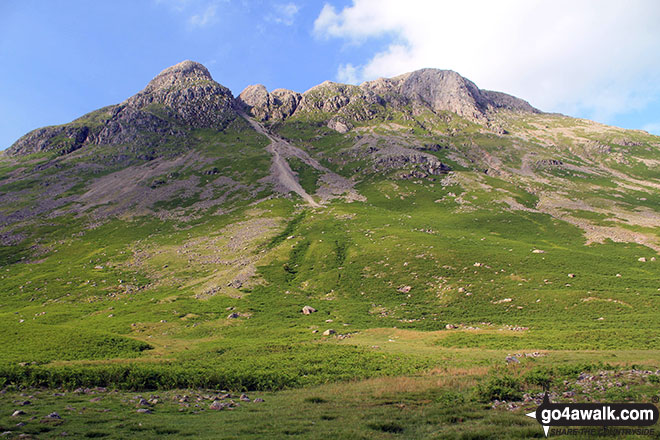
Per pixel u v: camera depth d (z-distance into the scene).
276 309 72.62
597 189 178.25
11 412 18.72
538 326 54.31
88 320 69.44
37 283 95.31
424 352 42.00
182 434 15.84
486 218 135.62
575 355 35.66
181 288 89.19
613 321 52.91
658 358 32.59
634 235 110.56
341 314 68.38
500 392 22.14
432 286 76.69
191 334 60.38
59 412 18.97
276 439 15.25
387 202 167.88
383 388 26.03
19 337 50.78
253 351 45.12
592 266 79.94
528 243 106.81
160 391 26.58
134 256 114.75
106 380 28.25
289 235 125.50
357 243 108.19
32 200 177.88
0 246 129.50
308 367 35.19
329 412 20.06
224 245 119.38
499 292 69.12
